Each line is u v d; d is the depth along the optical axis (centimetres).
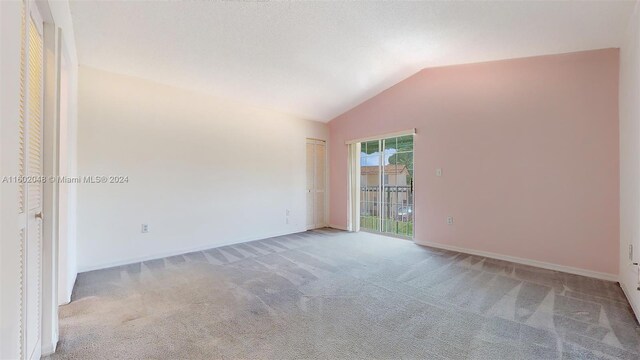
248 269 307
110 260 315
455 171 384
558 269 303
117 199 320
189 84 363
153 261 337
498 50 309
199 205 388
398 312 207
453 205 386
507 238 339
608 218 275
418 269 306
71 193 250
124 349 162
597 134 281
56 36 165
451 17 254
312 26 273
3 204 93
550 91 308
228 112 421
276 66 342
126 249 326
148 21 244
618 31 240
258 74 356
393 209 486
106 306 218
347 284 263
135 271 300
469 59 348
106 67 308
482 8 232
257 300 228
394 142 482
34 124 146
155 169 349
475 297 233
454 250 385
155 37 266
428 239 414
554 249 306
